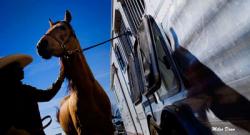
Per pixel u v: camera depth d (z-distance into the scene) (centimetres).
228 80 164
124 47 524
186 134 247
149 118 434
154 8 284
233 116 169
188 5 195
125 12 423
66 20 336
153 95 369
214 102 190
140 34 329
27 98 226
